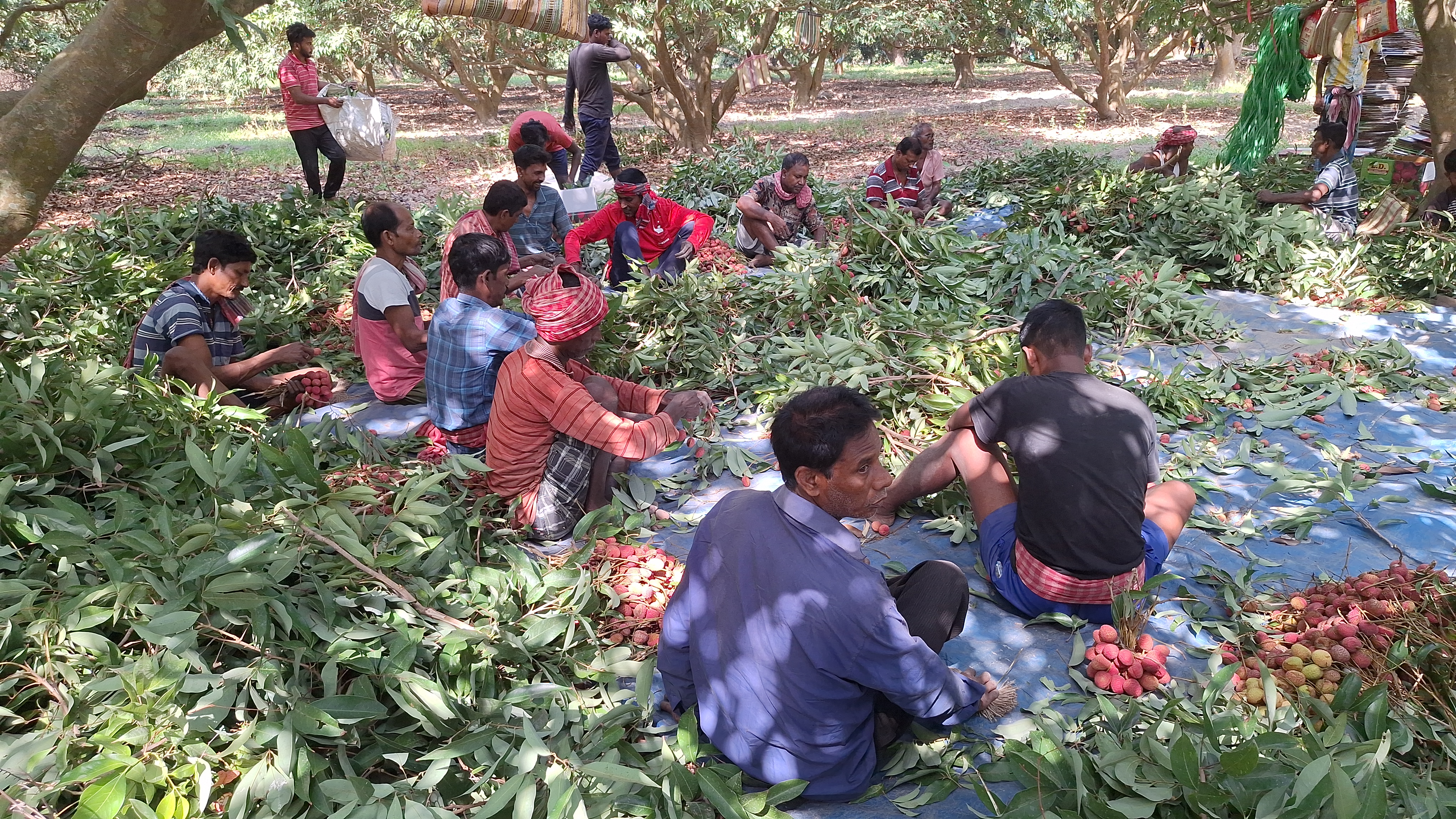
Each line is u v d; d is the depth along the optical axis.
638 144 15.56
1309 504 4.00
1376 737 2.45
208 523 2.82
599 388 4.07
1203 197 7.49
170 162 14.80
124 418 3.63
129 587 2.58
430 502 3.69
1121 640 3.00
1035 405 3.15
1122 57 18.95
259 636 2.54
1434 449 4.41
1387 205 7.66
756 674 2.46
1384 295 6.59
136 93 3.33
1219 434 4.63
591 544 3.27
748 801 2.37
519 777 2.31
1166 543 3.29
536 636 2.92
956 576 2.83
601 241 7.90
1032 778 2.38
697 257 7.05
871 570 2.46
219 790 2.29
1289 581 3.46
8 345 5.27
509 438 3.74
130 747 2.23
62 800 2.23
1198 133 16.42
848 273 6.04
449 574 3.29
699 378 5.35
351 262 7.17
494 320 4.11
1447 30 7.40
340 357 5.81
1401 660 2.71
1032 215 8.30
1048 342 3.30
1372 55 9.64
